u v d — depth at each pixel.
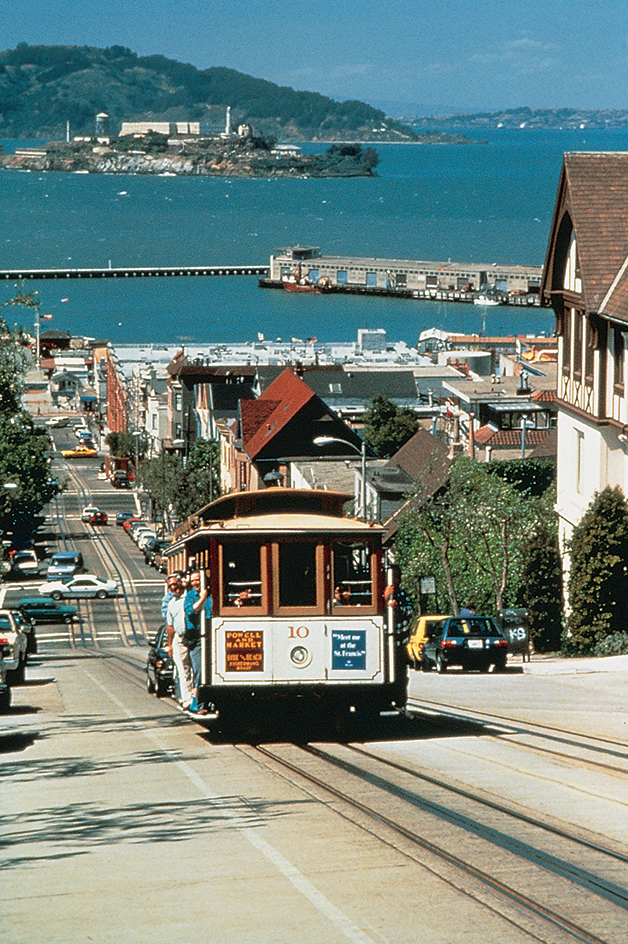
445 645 68.12
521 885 18.59
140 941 16.41
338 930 16.47
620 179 73.50
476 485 95.06
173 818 24.81
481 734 36.91
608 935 16.05
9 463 196.75
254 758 33.12
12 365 117.31
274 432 180.75
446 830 22.69
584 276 71.25
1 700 49.25
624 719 39.81
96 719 46.44
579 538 71.56
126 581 177.62
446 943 15.80
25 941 16.62
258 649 35.62
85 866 20.98
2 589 165.25
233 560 35.78
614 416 71.19
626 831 22.58
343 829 22.91
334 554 36.06
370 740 36.53
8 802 28.20
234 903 18.05
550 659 72.56
